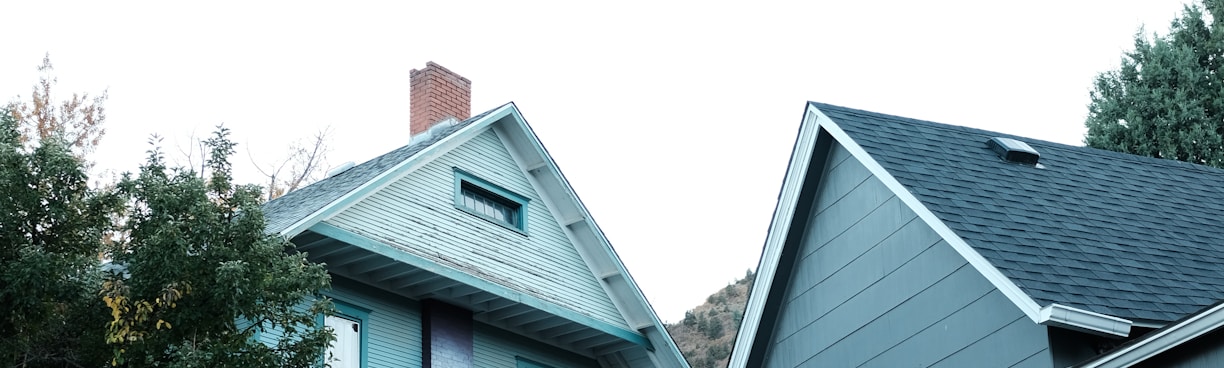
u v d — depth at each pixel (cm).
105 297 1248
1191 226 1642
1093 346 1345
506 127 2030
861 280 1703
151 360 1245
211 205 1314
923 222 1592
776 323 1877
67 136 2856
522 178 2033
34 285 1250
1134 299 1341
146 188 1330
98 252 1359
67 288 1275
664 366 2048
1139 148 3388
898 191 1591
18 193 1302
